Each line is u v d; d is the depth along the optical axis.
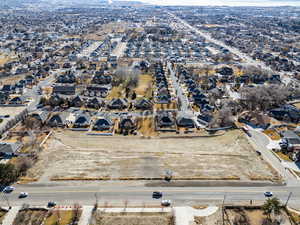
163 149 95.81
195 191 73.19
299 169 84.56
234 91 161.38
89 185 74.50
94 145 97.69
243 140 102.81
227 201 69.94
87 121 115.31
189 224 62.50
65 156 88.88
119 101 135.88
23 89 157.75
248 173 81.31
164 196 71.25
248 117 122.94
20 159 84.75
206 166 84.50
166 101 142.62
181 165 84.81
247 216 65.12
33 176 77.75
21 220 62.81
